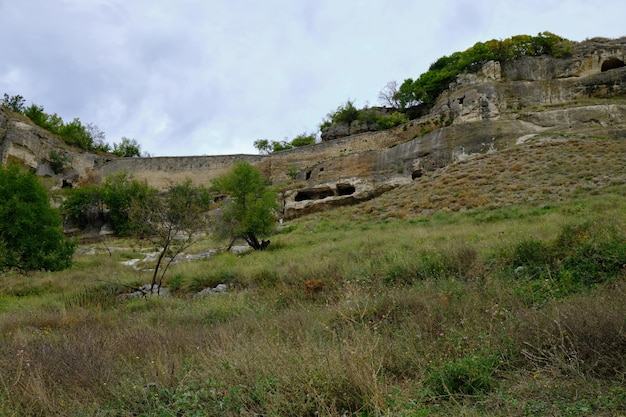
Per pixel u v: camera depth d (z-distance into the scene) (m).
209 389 4.50
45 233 19.48
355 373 4.18
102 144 61.47
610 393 3.81
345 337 5.43
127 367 5.46
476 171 26.06
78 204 36.22
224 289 13.48
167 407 4.32
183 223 16.91
